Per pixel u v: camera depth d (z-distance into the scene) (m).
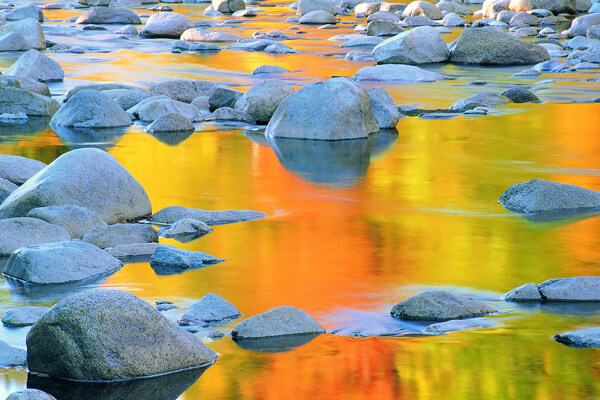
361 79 24.58
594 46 29.97
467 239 9.73
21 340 6.82
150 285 8.16
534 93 22.17
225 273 8.52
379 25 35.12
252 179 12.97
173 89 20.31
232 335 6.97
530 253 9.19
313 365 6.41
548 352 6.60
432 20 40.09
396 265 8.76
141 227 9.67
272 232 10.04
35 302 7.69
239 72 25.81
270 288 8.05
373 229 10.18
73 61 27.73
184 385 6.12
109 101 17.94
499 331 7.03
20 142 15.84
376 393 5.94
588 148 15.40
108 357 6.22
